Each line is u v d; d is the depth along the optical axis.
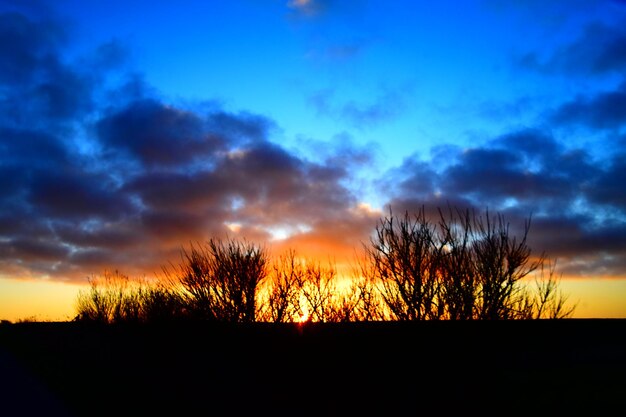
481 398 10.45
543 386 10.73
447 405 10.32
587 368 11.77
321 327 14.41
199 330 17.53
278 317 16.81
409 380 11.84
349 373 12.65
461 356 13.09
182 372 13.65
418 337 13.93
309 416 10.41
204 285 17.97
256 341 15.74
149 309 19.62
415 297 14.72
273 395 11.70
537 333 14.38
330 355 13.71
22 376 13.38
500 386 10.96
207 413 10.68
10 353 16.72
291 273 16.84
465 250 15.12
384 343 13.84
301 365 13.47
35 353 16.62
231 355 15.38
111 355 16.08
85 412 10.55
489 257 15.02
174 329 17.88
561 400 9.88
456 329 14.09
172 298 18.72
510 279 15.02
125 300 24.28
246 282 17.52
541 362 12.37
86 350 16.94
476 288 14.84
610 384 10.62
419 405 10.52
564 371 11.62
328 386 12.08
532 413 9.49
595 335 14.45
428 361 12.89
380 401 10.94
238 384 12.55
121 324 22.08
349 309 15.11
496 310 14.67
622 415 9.00
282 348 14.61
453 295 14.70
